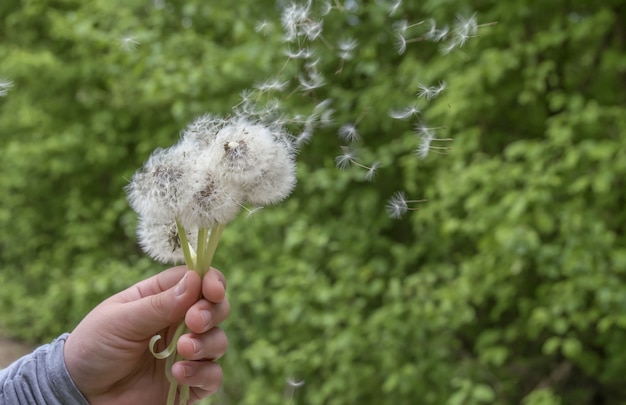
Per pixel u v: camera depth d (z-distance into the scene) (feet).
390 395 9.29
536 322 8.16
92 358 2.75
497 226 8.12
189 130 2.58
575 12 8.79
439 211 9.09
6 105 13.87
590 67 9.18
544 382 9.31
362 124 9.81
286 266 9.58
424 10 9.18
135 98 11.80
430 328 8.88
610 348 8.55
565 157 8.19
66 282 12.00
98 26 12.43
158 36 11.02
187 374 2.61
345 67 9.72
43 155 13.07
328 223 10.03
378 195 10.19
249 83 10.16
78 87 13.33
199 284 2.57
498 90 9.11
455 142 8.72
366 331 8.97
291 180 2.55
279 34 9.86
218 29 11.46
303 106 6.86
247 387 9.55
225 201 2.42
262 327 9.98
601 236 7.66
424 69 8.93
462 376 8.92
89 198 13.47
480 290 8.59
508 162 8.46
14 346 12.78
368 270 9.36
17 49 13.19
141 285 2.90
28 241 14.06
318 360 9.00
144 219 2.67
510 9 8.49
